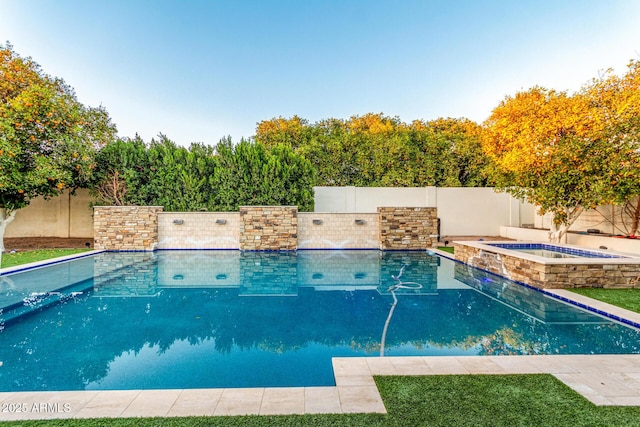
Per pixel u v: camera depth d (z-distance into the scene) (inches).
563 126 351.3
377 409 94.7
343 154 663.8
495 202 605.0
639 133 298.5
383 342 162.6
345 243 488.4
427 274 324.5
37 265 324.8
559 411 93.0
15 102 364.5
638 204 377.4
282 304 228.8
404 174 650.2
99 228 445.7
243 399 101.1
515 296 243.6
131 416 92.0
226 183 497.0
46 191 424.8
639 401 98.3
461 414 91.8
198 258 410.3
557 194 355.6
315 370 132.0
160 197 498.0
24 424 88.4
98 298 242.7
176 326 187.2
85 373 131.6
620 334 171.9
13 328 185.0
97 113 514.6
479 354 146.3
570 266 240.7
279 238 463.8
